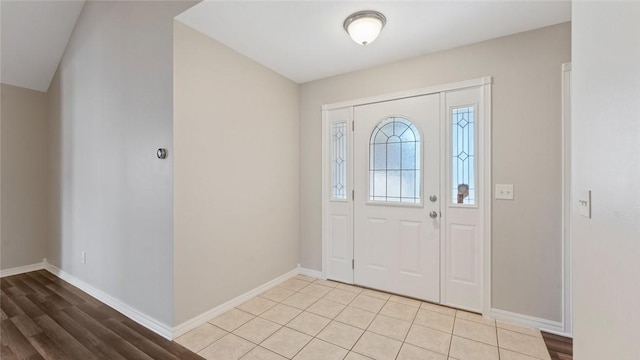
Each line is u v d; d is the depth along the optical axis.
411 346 1.95
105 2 2.70
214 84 2.37
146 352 1.90
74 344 2.00
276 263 3.06
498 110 2.27
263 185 2.89
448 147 2.51
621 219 0.76
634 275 0.69
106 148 2.70
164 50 2.12
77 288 3.06
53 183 3.57
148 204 2.25
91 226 2.90
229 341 2.02
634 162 0.69
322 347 1.95
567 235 2.04
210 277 2.33
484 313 2.33
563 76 2.04
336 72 3.07
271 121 2.99
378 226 2.91
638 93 0.66
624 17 0.73
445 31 2.20
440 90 2.54
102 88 2.74
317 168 3.28
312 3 1.89
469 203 2.44
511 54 2.23
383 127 2.87
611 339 0.83
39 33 3.08
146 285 2.27
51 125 3.62
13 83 3.46
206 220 2.30
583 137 1.09
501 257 2.27
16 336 2.11
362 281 3.00
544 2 1.83
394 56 2.66
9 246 3.48
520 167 2.19
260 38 2.35
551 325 2.10
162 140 2.13
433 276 2.61
